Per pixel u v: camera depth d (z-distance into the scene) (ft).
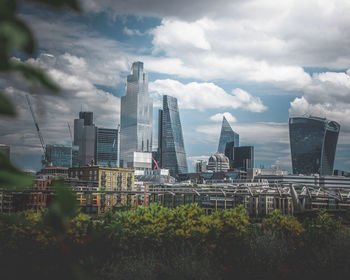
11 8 8.78
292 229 186.39
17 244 89.92
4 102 8.23
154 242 167.22
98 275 102.17
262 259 152.35
